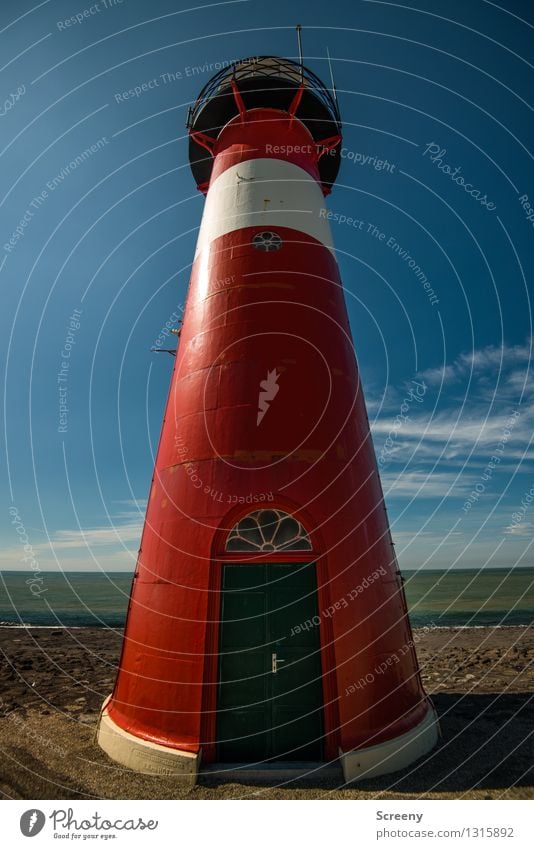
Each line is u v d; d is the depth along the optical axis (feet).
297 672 21.11
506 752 22.79
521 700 32.19
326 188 43.34
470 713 29.27
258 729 20.57
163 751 19.89
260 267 27.40
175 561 22.43
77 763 21.39
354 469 24.49
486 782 19.94
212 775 19.36
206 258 29.63
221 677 21.03
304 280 27.66
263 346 25.34
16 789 19.45
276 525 22.53
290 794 18.71
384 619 22.80
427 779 19.99
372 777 19.70
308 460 23.06
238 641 21.35
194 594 21.40
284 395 24.23
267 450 22.99
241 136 32.99
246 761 20.18
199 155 40.09
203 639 20.66
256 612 21.61
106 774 20.36
